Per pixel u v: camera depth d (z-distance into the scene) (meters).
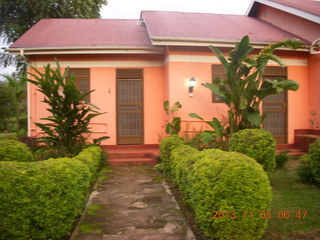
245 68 6.05
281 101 8.83
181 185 4.44
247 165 2.99
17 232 2.76
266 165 4.93
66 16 14.68
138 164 7.70
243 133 5.14
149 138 8.68
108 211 4.11
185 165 4.11
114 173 6.65
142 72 8.70
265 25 10.73
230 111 6.14
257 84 5.85
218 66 8.21
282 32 9.73
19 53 8.10
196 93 8.08
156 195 4.89
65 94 6.14
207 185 2.97
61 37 9.06
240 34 8.66
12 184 2.74
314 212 3.88
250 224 2.85
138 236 3.27
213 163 3.12
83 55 8.56
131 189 5.28
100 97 8.58
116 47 8.02
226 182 2.88
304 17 8.45
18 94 10.16
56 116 6.14
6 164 2.89
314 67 8.62
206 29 8.83
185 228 3.50
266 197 2.93
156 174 6.54
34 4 13.67
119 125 8.68
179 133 8.00
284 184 5.36
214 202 2.90
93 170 5.42
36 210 2.81
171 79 7.95
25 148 5.31
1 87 12.34
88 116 6.61
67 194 3.15
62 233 3.16
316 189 5.00
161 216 3.91
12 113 12.62
